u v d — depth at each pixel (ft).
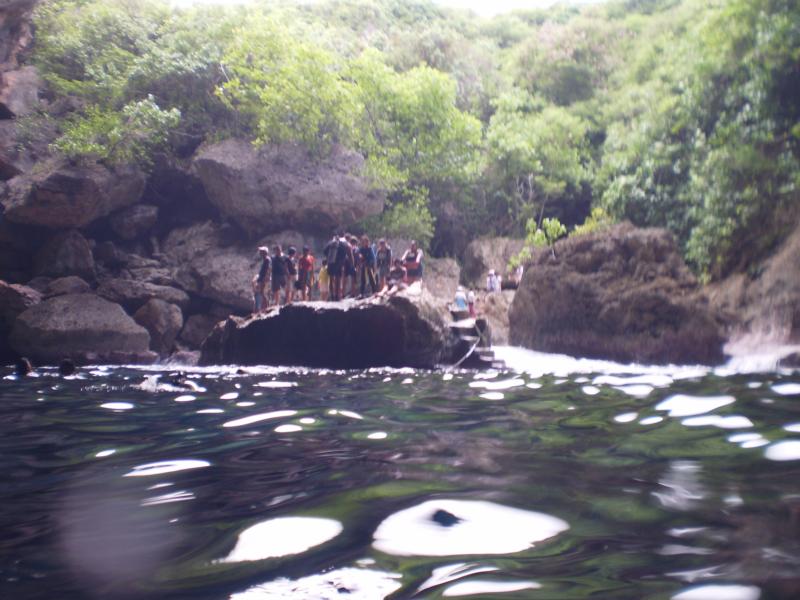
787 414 14.12
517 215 91.40
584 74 111.45
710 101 67.15
